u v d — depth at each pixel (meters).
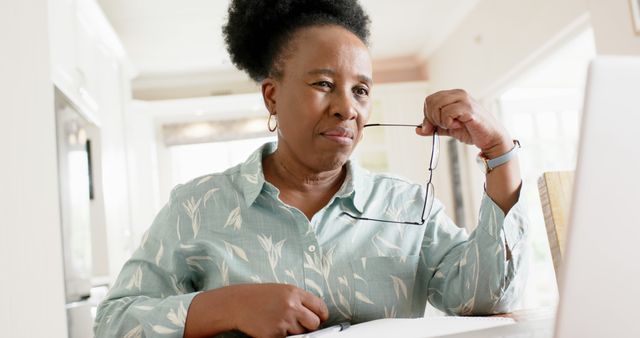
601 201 0.36
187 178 5.20
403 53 5.18
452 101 0.78
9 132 1.75
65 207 2.06
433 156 0.90
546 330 0.51
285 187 0.93
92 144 3.03
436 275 0.93
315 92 0.84
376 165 4.91
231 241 0.88
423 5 4.14
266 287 0.73
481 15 3.92
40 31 1.81
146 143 4.79
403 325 0.66
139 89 5.28
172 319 0.74
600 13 2.52
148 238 0.92
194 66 5.04
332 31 0.87
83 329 2.11
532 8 3.19
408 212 0.95
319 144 0.85
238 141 5.25
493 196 0.81
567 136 4.05
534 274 4.07
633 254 0.36
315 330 0.71
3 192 1.74
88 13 2.91
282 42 0.91
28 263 1.73
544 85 4.30
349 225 0.91
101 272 2.95
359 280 0.87
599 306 0.37
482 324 0.63
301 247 0.88
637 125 0.36
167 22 4.05
